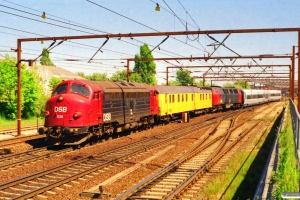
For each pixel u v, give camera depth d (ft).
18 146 67.46
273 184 32.81
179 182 41.86
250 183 42.75
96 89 68.80
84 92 66.85
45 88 172.35
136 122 89.71
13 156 55.72
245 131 90.99
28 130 96.27
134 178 44.34
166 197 35.29
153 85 107.86
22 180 41.06
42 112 131.23
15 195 36.73
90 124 66.33
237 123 115.03
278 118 131.34
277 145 54.19
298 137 36.24
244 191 40.40
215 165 53.01
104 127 73.51
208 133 90.53
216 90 171.63
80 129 64.18
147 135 86.63
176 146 69.77
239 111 177.68
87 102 65.57
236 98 202.18
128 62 106.73
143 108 92.94
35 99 124.57
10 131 91.09
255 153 61.16
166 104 110.93
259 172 48.49
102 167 49.67
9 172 46.39
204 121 122.83
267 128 98.73
